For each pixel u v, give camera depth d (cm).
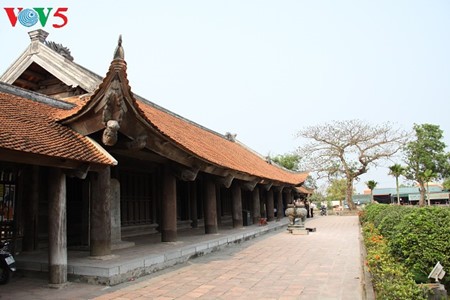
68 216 1170
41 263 839
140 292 717
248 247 1351
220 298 670
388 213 1179
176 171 1176
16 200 1001
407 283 548
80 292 714
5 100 860
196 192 1958
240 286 755
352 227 2211
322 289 717
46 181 1104
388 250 822
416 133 4809
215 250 1251
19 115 821
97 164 811
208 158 1211
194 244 1138
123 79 807
